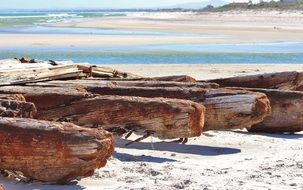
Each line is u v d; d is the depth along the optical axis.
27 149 7.24
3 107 8.51
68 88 10.94
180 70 23.73
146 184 7.39
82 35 47.41
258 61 29.22
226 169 8.30
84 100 9.88
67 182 7.36
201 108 9.38
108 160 8.64
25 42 38.97
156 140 10.49
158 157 9.21
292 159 9.04
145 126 9.47
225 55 32.06
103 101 9.70
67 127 7.25
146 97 10.36
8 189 7.15
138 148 9.88
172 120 9.27
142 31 55.06
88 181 7.53
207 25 71.88
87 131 7.19
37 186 7.30
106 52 32.66
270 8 121.88
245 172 8.10
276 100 11.91
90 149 7.07
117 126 9.62
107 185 7.35
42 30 55.12
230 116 10.41
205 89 10.80
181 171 8.16
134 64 26.33
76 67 13.73
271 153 9.63
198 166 8.52
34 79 12.26
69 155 7.10
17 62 14.12
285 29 60.97
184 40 43.25
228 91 10.56
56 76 12.94
